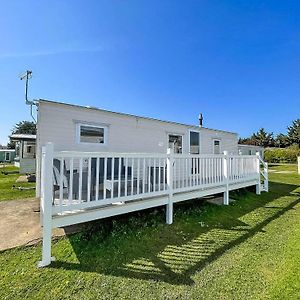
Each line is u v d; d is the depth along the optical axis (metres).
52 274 3.11
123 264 3.42
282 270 3.28
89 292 2.75
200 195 6.42
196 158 6.57
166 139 10.15
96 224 4.76
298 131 48.28
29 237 4.20
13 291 2.74
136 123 8.97
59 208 3.57
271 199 8.40
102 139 7.97
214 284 2.96
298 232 4.87
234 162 8.01
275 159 34.44
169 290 2.82
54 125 6.96
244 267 3.40
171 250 3.94
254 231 4.95
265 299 2.64
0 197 7.62
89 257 3.58
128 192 5.41
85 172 5.94
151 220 5.25
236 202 7.52
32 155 15.95
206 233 4.77
